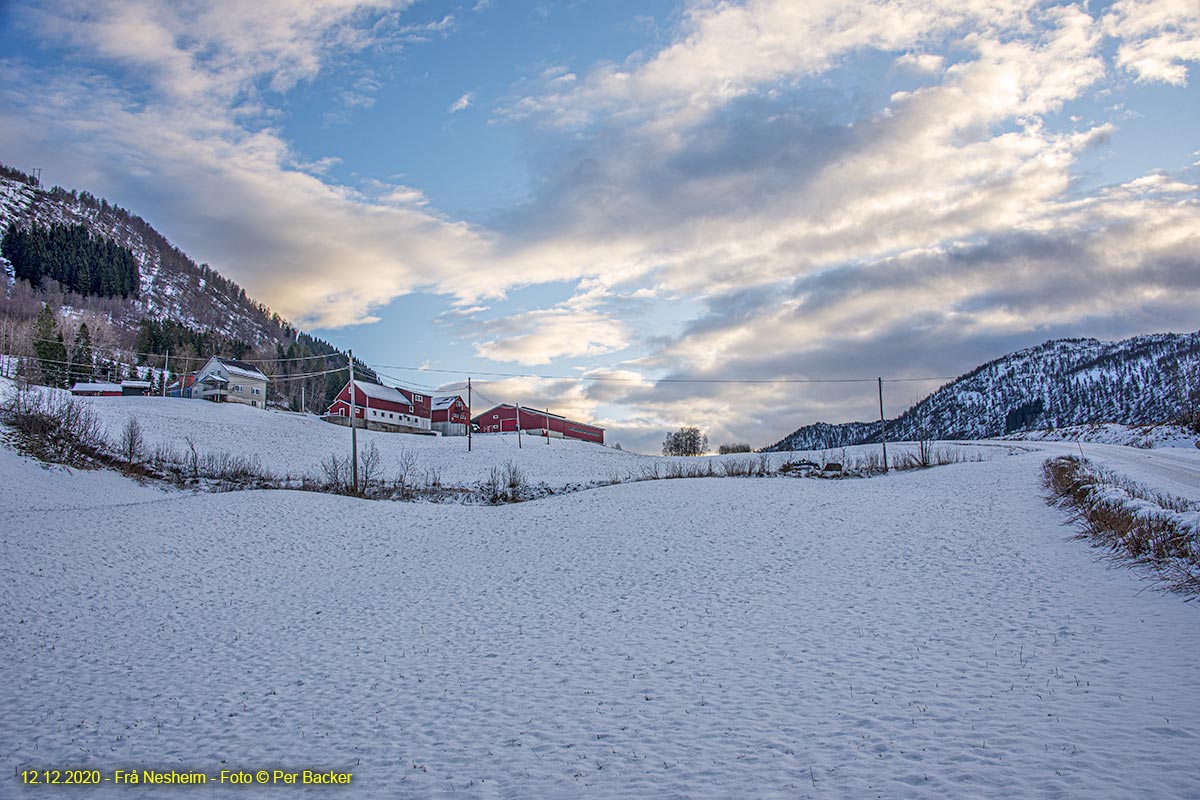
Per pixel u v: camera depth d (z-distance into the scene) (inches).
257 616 672.4
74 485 1357.0
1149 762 282.5
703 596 666.8
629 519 1087.0
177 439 2161.7
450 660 522.0
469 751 355.3
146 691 469.7
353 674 498.0
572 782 311.6
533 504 1309.1
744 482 1407.5
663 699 412.8
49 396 2144.4
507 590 747.4
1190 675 373.7
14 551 803.4
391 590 768.9
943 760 302.5
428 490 1702.8
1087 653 427.2
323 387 5054.1
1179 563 574.2
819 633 524.7
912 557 772.0
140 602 698.8
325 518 1127.6
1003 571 679.1
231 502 1167.0
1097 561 669.3
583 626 596.7
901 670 429.1
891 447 2719.0
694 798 287.4
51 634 592.1
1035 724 331.0
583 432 4074.8
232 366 3503.9
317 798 308.8
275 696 456.1
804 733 346.3
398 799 305.0
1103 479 1059.3
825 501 1167.6
